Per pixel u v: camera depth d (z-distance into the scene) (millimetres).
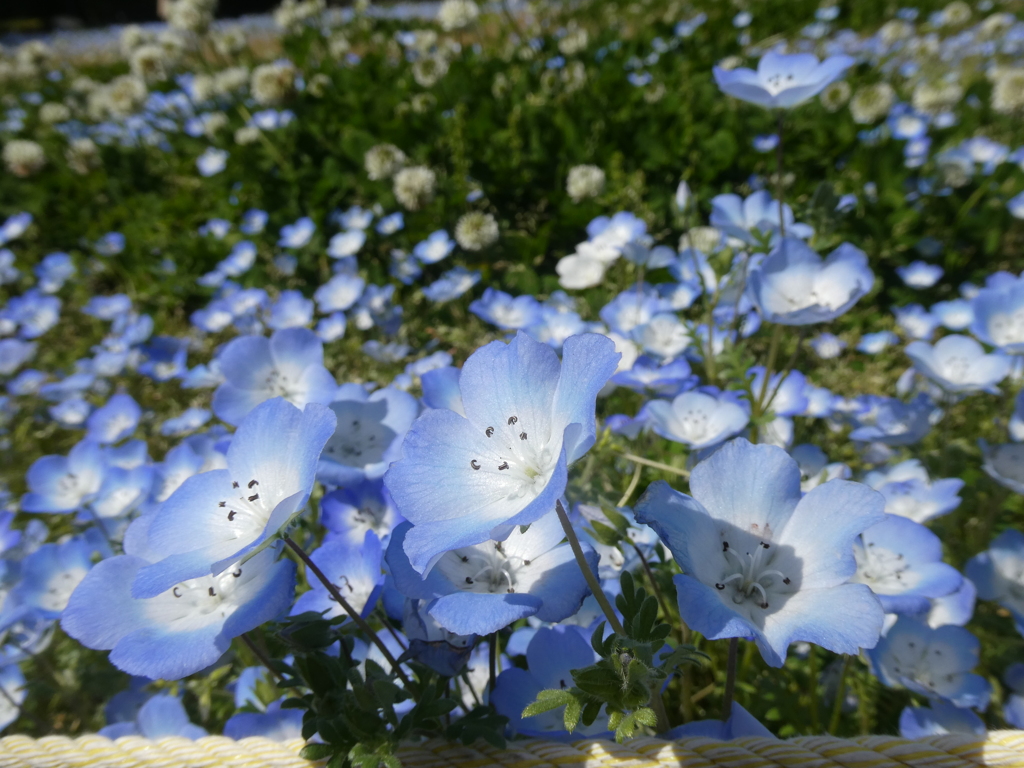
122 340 304
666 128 377
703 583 70
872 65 510
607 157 356
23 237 447
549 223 329
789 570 76
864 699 129
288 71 404
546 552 85
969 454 160
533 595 76
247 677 139
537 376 77
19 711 167
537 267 339
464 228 305
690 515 75
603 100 406
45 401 293
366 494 132
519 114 384
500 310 260
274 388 160
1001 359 165
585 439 62
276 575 72
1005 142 386
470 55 548
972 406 210
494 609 69
